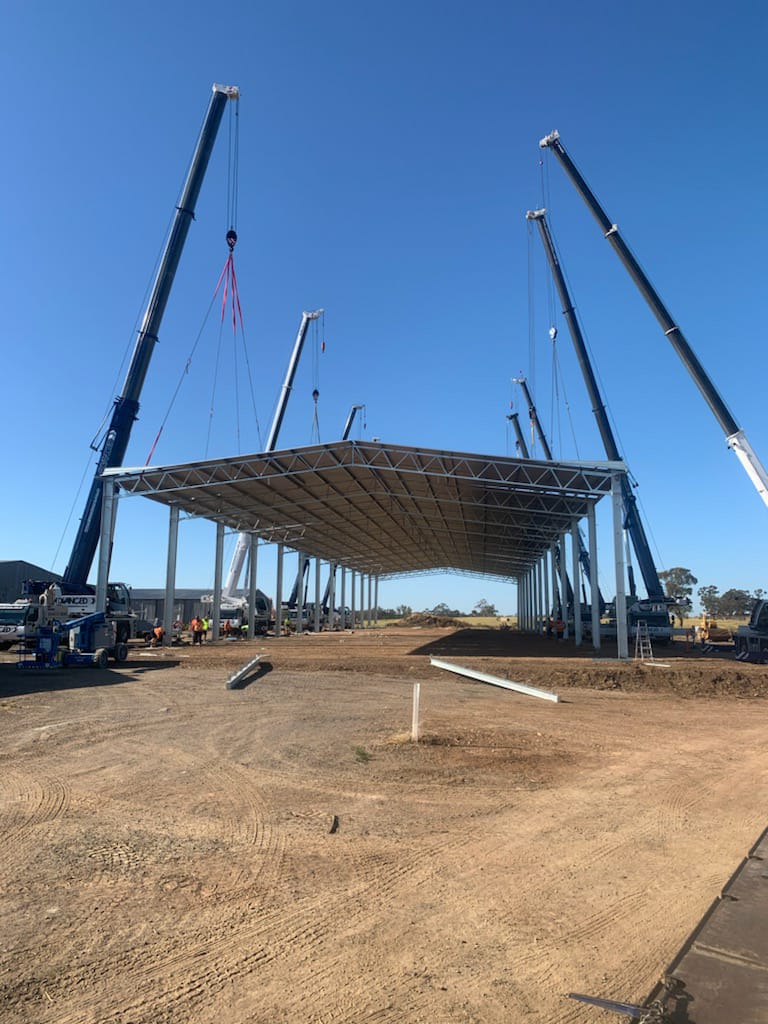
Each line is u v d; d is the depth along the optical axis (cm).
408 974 428
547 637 5350
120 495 3391
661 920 510
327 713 1499
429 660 2734
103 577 3241
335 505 4362
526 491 3328
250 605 4991
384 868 610
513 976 427
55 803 798
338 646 3906
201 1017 379
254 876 587
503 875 598
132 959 443
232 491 3816
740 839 700
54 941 466
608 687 2156
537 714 1558
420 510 4516
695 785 925
